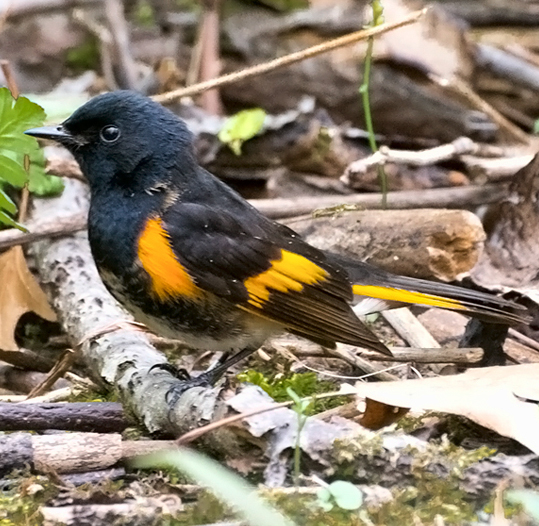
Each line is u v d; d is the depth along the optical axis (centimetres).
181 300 718
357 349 833
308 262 748
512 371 663
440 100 1288
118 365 749
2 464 602
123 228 720
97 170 734
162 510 567
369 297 803
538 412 605
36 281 933
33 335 931
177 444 603
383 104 1282
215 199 746
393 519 567
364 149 1210
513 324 789
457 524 566
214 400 646
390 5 1366
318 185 1164
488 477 584
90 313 845
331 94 1294
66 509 562
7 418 630
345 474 597
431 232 908
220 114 1305
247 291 722
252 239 734
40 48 1463
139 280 718
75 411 644
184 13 1625
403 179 1141
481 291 905
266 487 580
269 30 1512
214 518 566
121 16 1427
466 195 1072
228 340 747
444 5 1658
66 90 1342
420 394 620
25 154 850
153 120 729
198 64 1345
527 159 1112
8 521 562
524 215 956
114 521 561
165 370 740
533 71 1427
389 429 613
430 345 850
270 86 1309
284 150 1159
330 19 1519
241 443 613
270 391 769
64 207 1004
